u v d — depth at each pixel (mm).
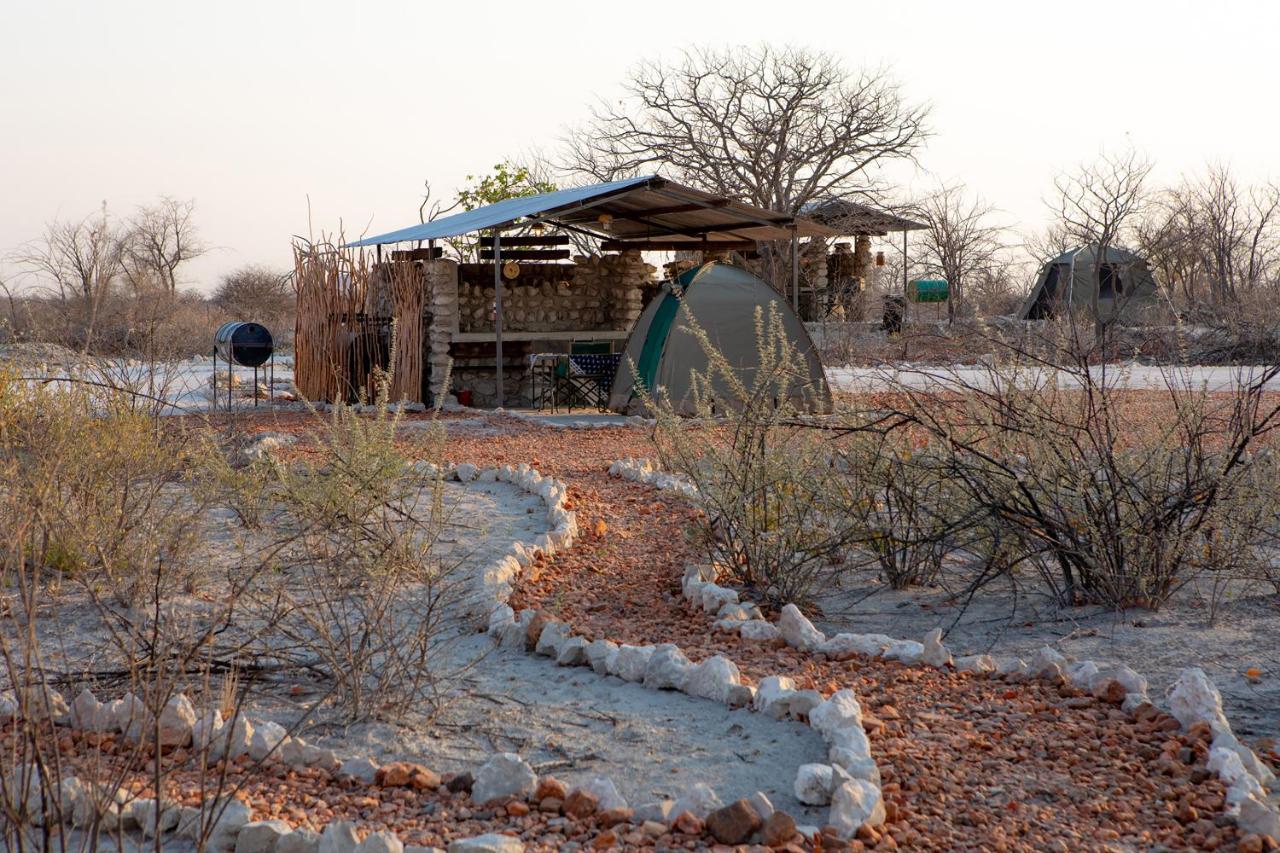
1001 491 6391
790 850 3221
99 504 6508
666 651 4898
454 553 7332
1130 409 8180
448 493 9891
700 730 4336
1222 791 3703
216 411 14273
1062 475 6363
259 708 4477
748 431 6828
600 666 5062
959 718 4469
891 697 4664
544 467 11688
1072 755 4047
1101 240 33875
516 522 8578
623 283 21391
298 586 6219
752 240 21266
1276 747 4168
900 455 6840
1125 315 29688
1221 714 4309
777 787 3811
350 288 19812
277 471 7594
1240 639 5535
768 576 6547
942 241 45812
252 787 3713
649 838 3336
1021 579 6832
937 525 6695
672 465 7438
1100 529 6203
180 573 6234
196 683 4641
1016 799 3680
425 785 3779
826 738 4148
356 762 3904
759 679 4957
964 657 5359
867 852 3270
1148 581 6164
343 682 4555
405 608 5930
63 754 3844
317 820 3477
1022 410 6582
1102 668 5180
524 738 4270
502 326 20500
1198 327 28016
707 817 3375
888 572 6848
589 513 9047
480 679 4961
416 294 19688
